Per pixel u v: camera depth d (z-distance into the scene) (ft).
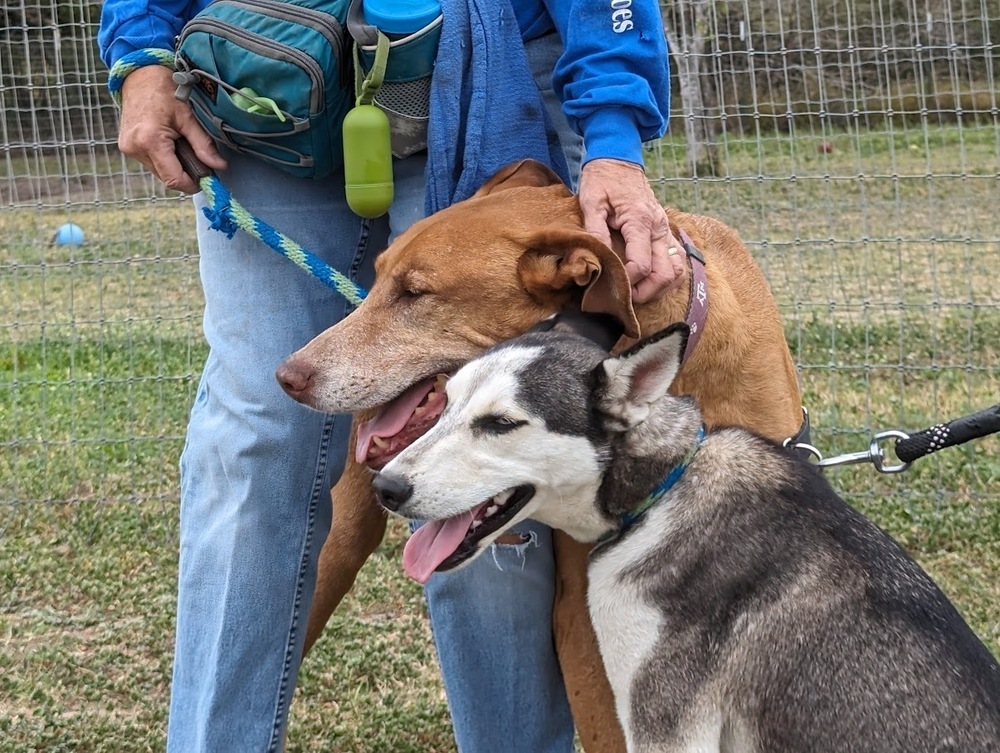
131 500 19.20
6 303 27.37
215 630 9.94
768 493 9.26
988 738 8.25
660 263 9.56
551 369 9.08
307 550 10.20
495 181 10.41
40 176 23.48
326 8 9.83
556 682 10.90
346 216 10.69
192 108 10.14
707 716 8.85
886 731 8.34
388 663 14.55
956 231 29.94
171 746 10.16
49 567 17.19
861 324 25.40
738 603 8.93
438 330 9.83
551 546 10.57
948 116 27.63
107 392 22.24
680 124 25.90
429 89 10.15
